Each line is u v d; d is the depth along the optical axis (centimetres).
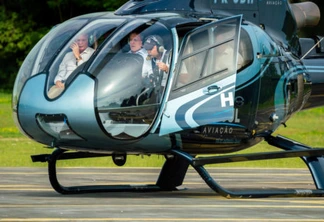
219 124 3058
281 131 8100
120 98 2950
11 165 4869
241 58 3128
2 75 15425
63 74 2989
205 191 3588
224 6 3294
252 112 3148
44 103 2939
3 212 2614
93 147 3072
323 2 13225
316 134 7725
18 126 3084
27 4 15012
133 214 2591
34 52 3156
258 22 3375
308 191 3153
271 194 3075
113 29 3078
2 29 14888
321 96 3584
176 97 2994
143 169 4684
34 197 3159
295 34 3516
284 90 3275
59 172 4444
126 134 2980
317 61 3559
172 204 2894
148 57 3003
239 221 2473
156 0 3203
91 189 3384
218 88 3047
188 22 3078
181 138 3045
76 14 15350
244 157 3056
